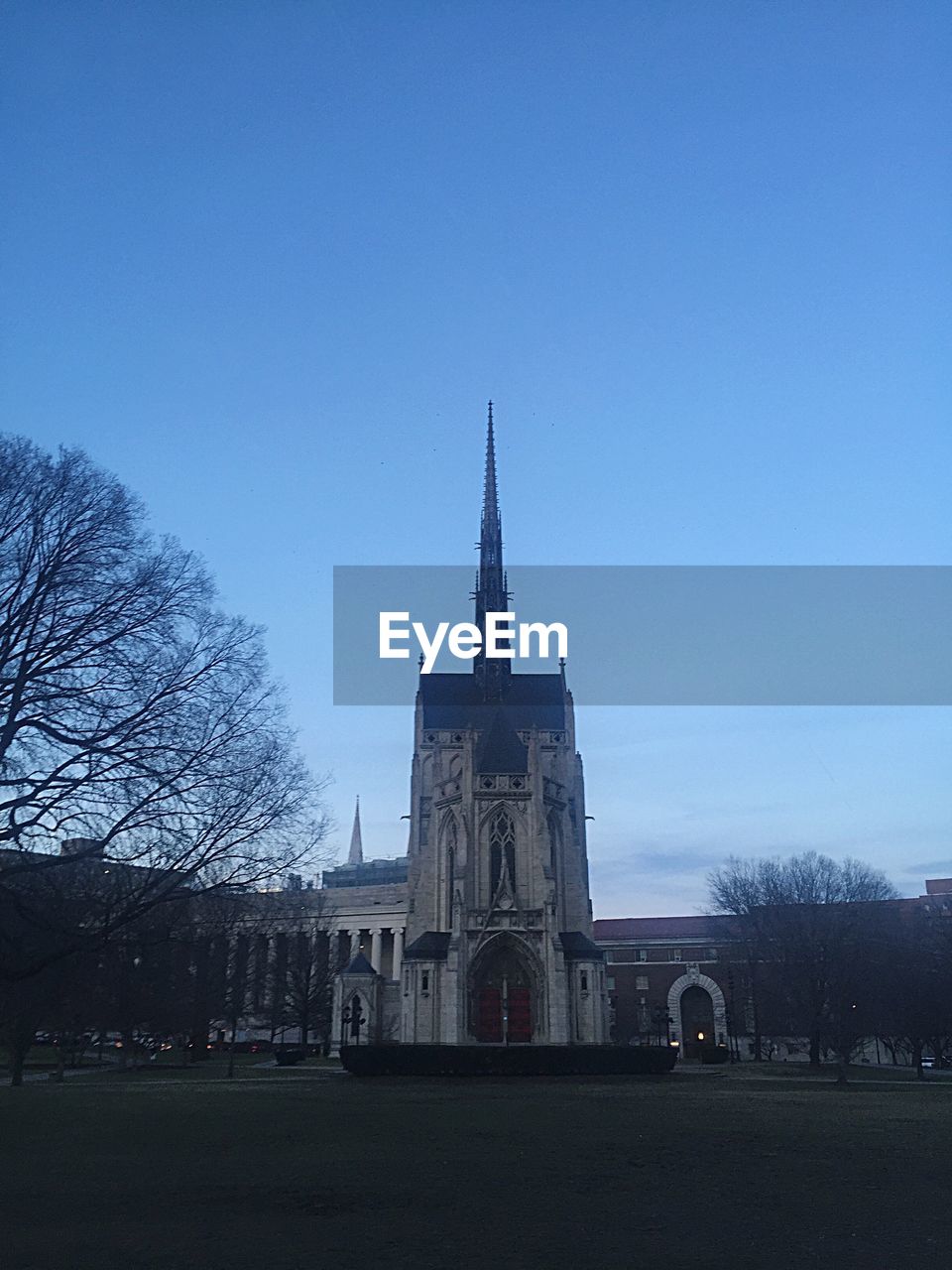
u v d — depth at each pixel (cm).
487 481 14862
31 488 3903
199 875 4150
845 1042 7931
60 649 3778
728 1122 3856
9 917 4150
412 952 10981
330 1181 2416
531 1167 2642
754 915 11000
